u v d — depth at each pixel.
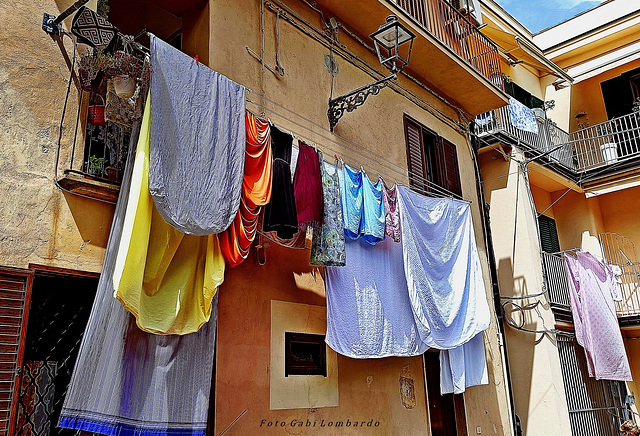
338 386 6.60
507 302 11.65
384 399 7.20
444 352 7.81
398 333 6.93
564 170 13.70
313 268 6.77
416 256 7.45
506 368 10.14
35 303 4.53
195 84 4.96
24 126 4.46
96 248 4.68
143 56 5.14
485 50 11.09
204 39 6.18
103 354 4.17
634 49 14.41
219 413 5.19
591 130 14.97
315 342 6.51
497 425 9.41
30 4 4.72
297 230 5.36
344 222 6.29
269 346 5.91
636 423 12.88
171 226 4.71
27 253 4.25
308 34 7.59
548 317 11.19
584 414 11.41
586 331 11.49
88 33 4.82
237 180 5.06
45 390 4.44
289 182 5.51
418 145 9.41
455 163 10.38
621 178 13.46
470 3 11.07
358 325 6.43
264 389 5.71
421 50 9.10
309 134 7.12
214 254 4.95
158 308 4.50
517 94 14.53
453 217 8.58
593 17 15.29
